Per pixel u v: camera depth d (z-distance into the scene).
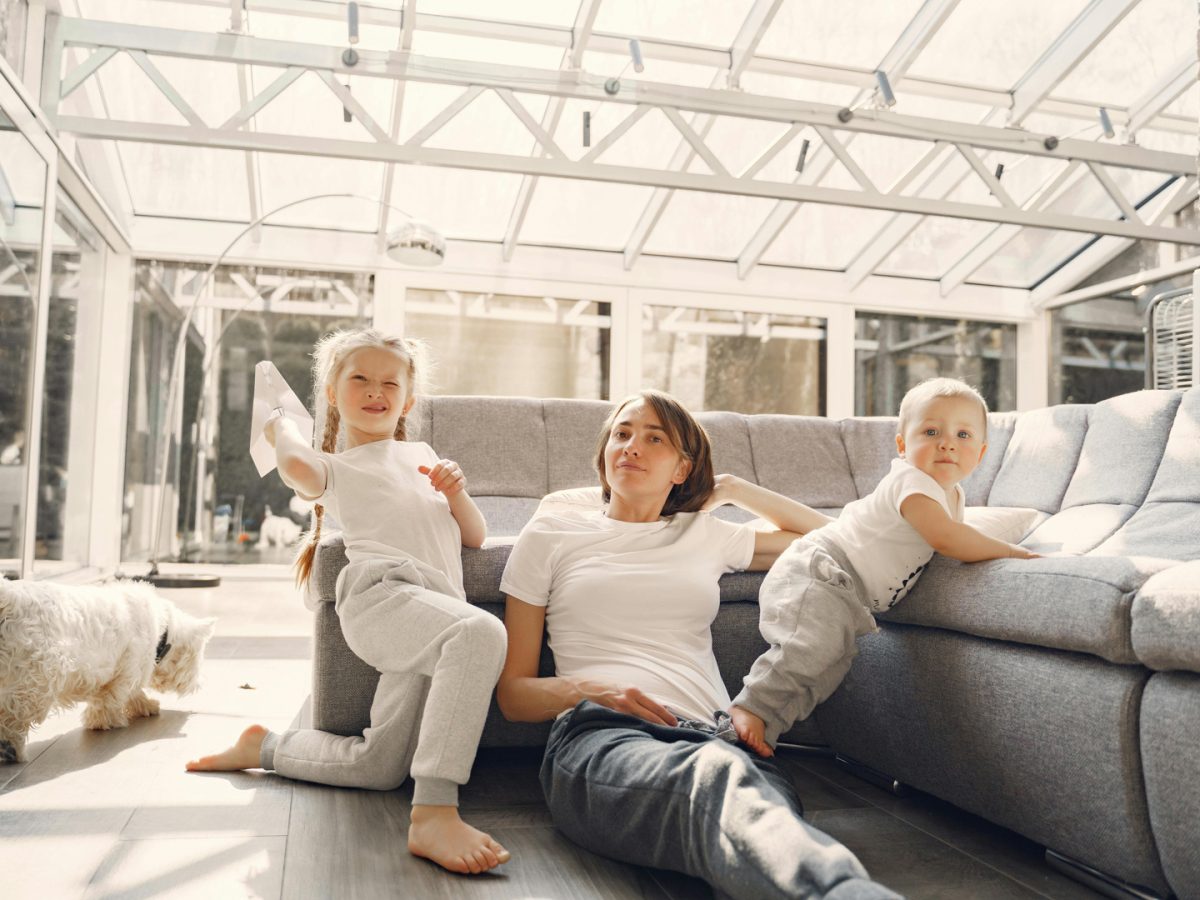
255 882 1.12
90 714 1.87
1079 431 2.09
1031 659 1.23
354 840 1.27
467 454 2.53
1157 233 4.87
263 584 4.81
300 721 1.98
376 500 1.58
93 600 1.78
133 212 4.99
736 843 0.96
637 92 4.21
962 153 4.63
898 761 1.53
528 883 1.15
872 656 1.57
